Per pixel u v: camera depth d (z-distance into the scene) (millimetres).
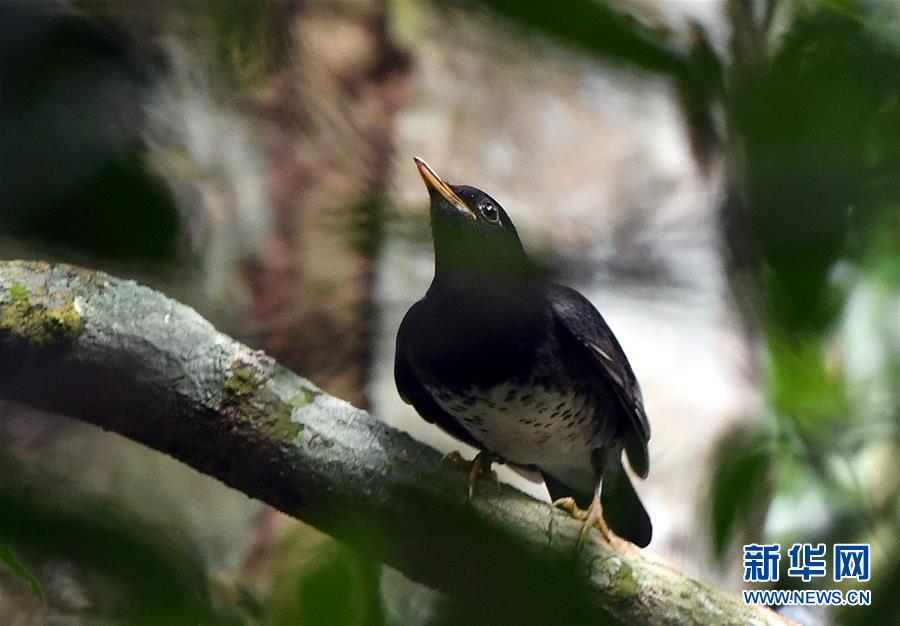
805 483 8273
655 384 9289
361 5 9562
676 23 3133
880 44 3238
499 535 6285
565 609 4574
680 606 6602
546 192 9258
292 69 7520
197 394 5828
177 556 3381
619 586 6547
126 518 3367
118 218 4641
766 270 3178
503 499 6512
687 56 2891
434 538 6164
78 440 9172
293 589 4098
